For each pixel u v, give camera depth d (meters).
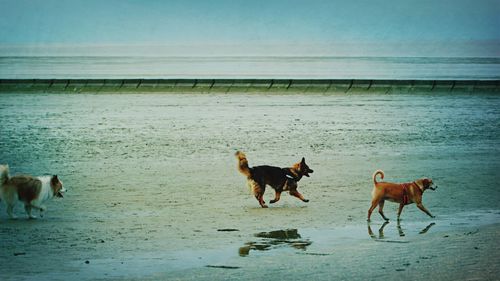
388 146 26.27
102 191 17.92
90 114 38.22
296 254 11.65
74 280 10.16
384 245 12.23
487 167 21.61
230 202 16.58
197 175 20.25
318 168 21.41
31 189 14.62
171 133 29.89
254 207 15.98
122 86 57.12
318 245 12.28
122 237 13.01
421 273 10.29
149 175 20.30
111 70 106.06
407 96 50.09
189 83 57.41
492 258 11.12
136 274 10.48
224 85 56.62
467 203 16.31
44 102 46.41
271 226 13.94
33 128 31.73
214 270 10.68
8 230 13.62
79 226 13.98
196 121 34.50
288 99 48.47
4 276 10.35
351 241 12.59
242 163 15.86
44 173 20.72
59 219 14.75
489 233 13.09
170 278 10.27
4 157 23.84
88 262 11.18
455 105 42.94
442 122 33.88
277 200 16.20
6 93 54.59
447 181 19.23
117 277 10.33
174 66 124.75
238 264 11.04
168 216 14.98
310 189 18.20
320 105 43.62
